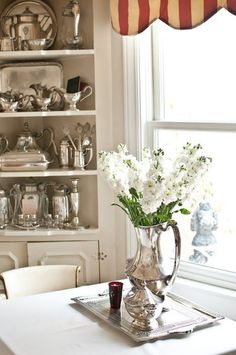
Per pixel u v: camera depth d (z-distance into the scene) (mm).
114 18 3037
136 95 3125
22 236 3342
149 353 2061
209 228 3070
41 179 3500
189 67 3080
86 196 3379
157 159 2197
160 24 3125
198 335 2207
